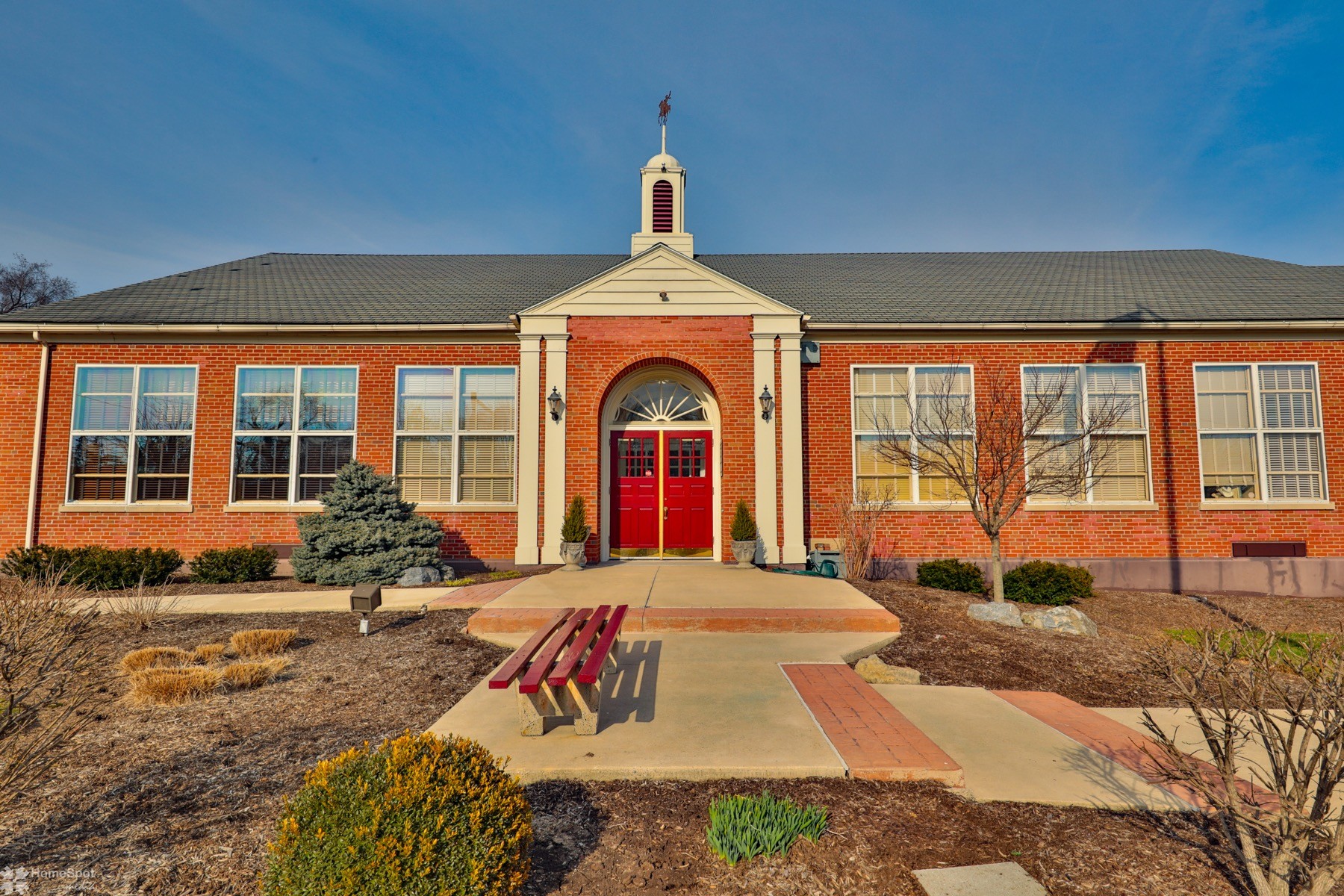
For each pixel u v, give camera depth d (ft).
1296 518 43.21
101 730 17.76
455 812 10.40
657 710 18.60
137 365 44.34
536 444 42.16
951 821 13.44
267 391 44.70
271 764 15.78
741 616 27.30
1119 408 40.22
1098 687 23.71
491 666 23.06
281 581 39.27
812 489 44.27
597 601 29.68
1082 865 12.15
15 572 36.37
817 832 12.59
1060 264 56.24
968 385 44.62
